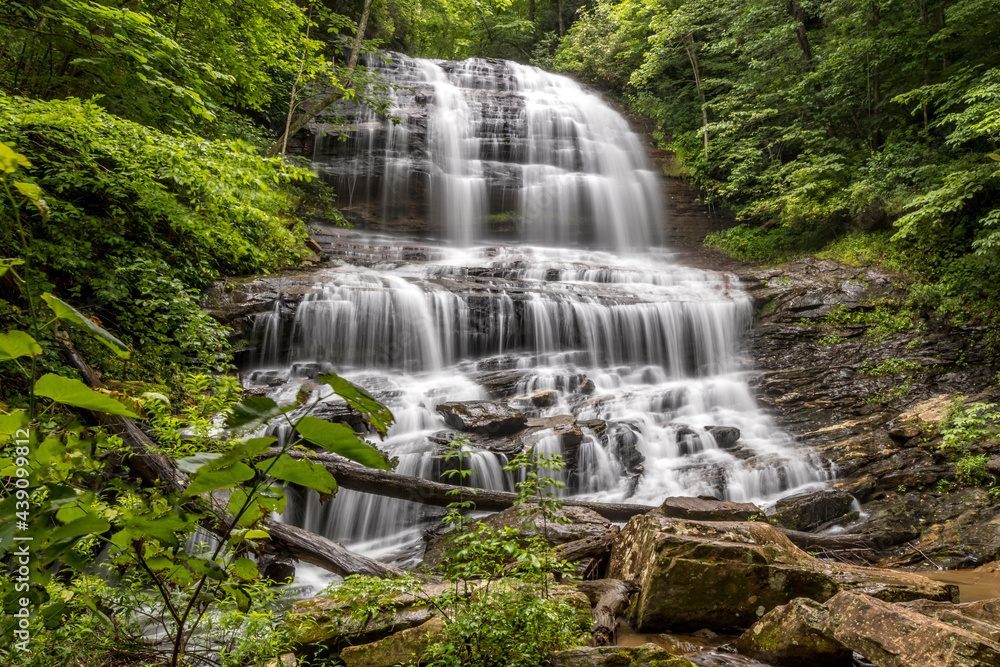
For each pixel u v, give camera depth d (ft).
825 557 23.81
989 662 9.37
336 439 5.96
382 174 63.10
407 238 63.52
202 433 13.07
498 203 67.05
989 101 42.75
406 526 26.73
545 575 11.55
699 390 40.34
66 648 8.39
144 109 33.78
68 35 29.84
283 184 49.16
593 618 13.82
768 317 47.44
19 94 31.22
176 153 26.21
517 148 71.61
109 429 16.57
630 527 18.30
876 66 56.70
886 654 10.71
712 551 15.21
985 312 41.19
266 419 5.82
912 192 49.44
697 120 77.10
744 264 59.93
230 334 34.81
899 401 37.60
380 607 12.75
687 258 64.08
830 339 44.21
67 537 5.77
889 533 25.25
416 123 67.21
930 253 47.34
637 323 45.52
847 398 39.01
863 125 60.39
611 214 69.36
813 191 57.36
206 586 8.60
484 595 10.98
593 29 92.07
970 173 40.73
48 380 5.48
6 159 4.91
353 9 79.61
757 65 63.16
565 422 31.42
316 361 38.22
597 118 80.33
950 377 38.52
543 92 83.76
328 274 43.55
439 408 32.53
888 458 31.35
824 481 31.09
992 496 26.48
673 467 32.07
